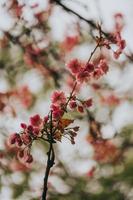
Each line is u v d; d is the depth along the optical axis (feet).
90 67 13.69
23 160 13.01
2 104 26.53
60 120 12.50
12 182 33.45
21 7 20.58
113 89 28.55
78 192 38.22
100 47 13.80
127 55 17.49
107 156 28.48
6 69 29.04
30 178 34.35
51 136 12.38
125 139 29.89
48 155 12.24
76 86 14.44
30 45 23.57
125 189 39.19
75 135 12.49
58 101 12.90
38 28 21.95
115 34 13.97
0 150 26.45
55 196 34.22
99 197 38.65
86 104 13.15
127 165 37.58
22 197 34.14
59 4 17.22
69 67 13.76
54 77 24.76
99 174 37.09
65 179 36.37
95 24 16.52
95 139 23.07
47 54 24.68
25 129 12.74
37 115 12.66
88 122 22.47
